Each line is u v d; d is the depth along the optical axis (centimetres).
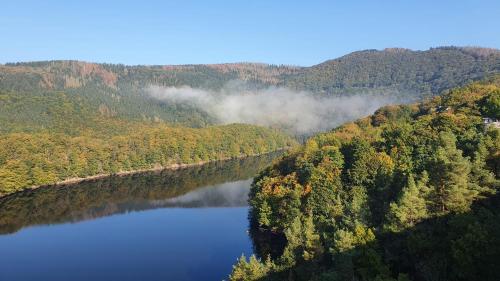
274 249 10794
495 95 13450
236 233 12762
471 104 14150
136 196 18588
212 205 16625
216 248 11544
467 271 5272
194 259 10825
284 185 11988
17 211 16000
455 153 7106
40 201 17588
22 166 19588
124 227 13850
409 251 6056
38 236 13050
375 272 5684
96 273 10125
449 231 6012
